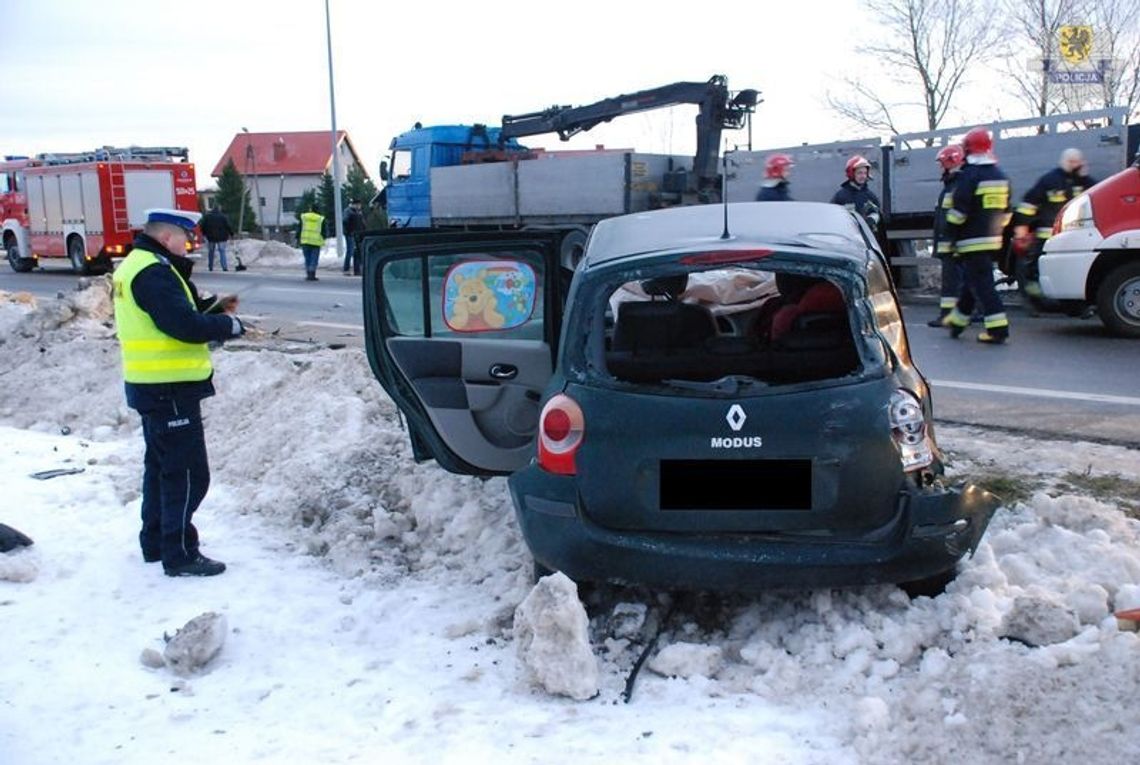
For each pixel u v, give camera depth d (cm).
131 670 425
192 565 528
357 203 2556
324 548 564
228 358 932
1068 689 324
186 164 2638
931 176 1488
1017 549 466
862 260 417
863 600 420
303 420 729
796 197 1684
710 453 397
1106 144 1302
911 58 3300
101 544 574
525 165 2059
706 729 356
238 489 666
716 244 429
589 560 409
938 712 339
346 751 355
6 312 1257
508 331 528
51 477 701
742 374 418
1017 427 719
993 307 1082
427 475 607
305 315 1622
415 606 479
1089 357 985
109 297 1306
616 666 408
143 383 512
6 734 373
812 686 381
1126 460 615
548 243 517
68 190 2639
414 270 530
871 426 393
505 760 343
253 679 416
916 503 394
